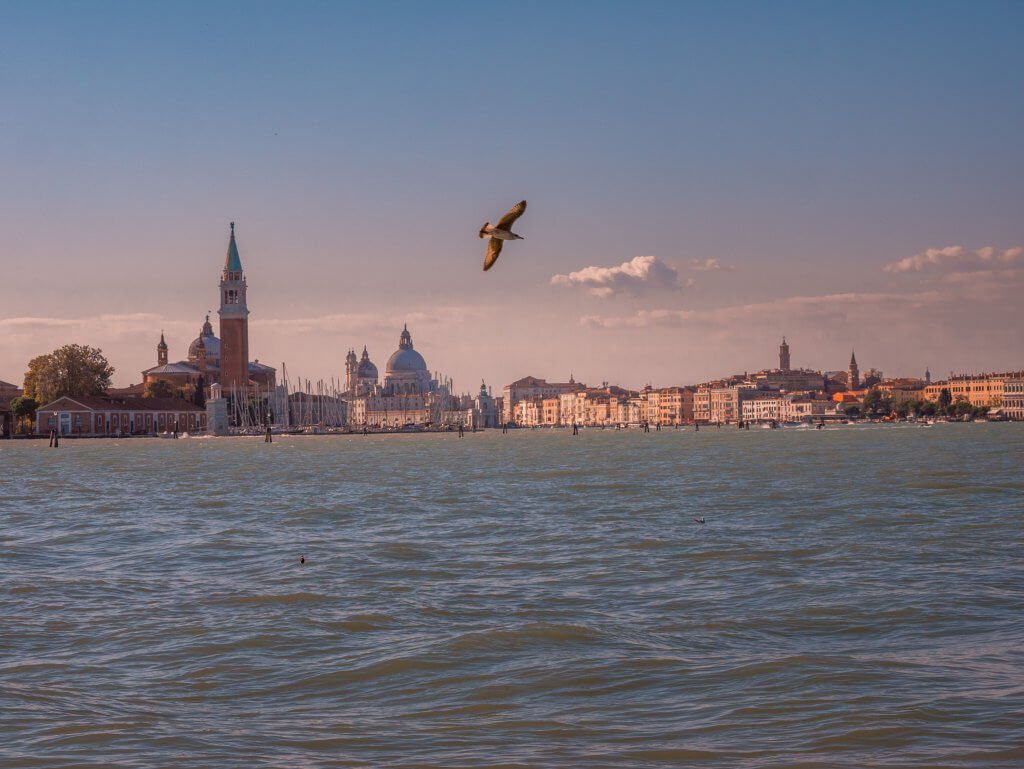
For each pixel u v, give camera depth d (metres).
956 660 35.38
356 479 127.75
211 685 34.25
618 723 30.05
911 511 76.44
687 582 49.94
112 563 57.84
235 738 29.17
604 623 41.59
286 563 56.94
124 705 32.22
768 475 120.69
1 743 28.80
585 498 93.69
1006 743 27.59
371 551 60.81
